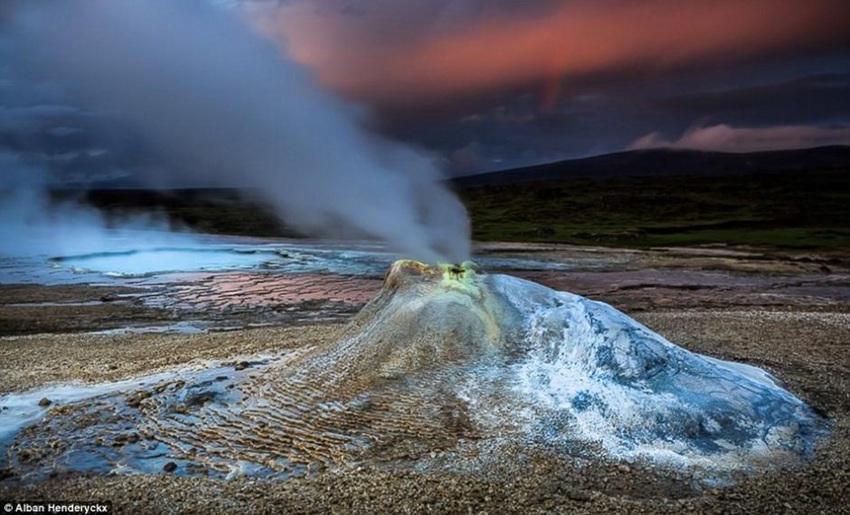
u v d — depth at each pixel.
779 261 39.34
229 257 40.44
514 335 10.22
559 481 7.16
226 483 7.26
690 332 16.22
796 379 11.05
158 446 8.42
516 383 9.24
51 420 9.41
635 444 7.90
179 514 6.53
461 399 9.08
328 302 24.22
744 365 11.12
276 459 7.93
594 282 30.66
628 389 8.57
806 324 17.39
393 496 6.84
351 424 8.74
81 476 7.59
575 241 53.38
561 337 9.80
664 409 8.19
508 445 7.98
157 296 25.30
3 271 32.47
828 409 9.38
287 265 36.38
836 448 8.00
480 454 7.80
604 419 8.29
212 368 11.86
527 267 36.59
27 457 8.14
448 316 10.36
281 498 6.84
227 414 9.34
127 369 12.53
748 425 8.16
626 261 39.34
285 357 12.36
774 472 7.40
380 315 11.32
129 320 20.53
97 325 19.70
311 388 9.88
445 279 11.48
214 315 21.53
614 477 7.27
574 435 8.12
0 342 16.06
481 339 10.09
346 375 10.03
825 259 39.91
